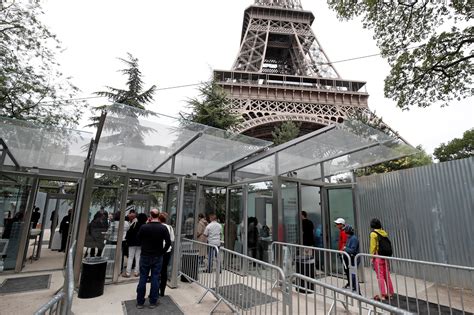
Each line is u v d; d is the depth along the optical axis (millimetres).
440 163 6297
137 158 6684
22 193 7098
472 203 5605
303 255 5918
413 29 8094
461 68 7758
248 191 7781
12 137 6293
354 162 7113
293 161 6934
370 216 7859
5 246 6711
